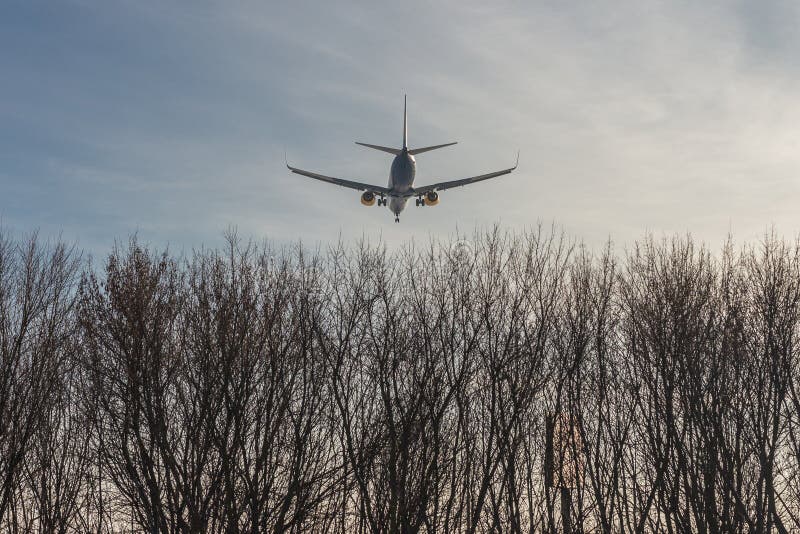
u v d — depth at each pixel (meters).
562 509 31.17
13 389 32.22
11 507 31.17
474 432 32.41
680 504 31.16
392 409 32.19
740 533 30.11
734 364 32.50
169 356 31.70
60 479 31.58
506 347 33.72
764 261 34.78
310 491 30.78
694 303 34.09
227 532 29.84
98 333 31.83
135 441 30.27
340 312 34.41
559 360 33.72
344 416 31.56
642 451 32.16
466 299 34.91
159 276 33.50
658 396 32.53
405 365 33.19
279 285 34.31
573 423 32.38
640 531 30.30
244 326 32.44
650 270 35.97
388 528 30.16
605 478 31.67
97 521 31.16
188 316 32.78
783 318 32.69
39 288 33.91
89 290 32.59
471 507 30.97
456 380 32.75
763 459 30.00
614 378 33.59
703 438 31.38
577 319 34.66
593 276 36.25
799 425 30.66
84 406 31.81
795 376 31.98
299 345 32.97
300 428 31.58
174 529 29.56
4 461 31.48
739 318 33.50
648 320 34.12
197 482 29.95
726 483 30.59
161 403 30.73
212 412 30.81
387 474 31.16
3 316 33.19
